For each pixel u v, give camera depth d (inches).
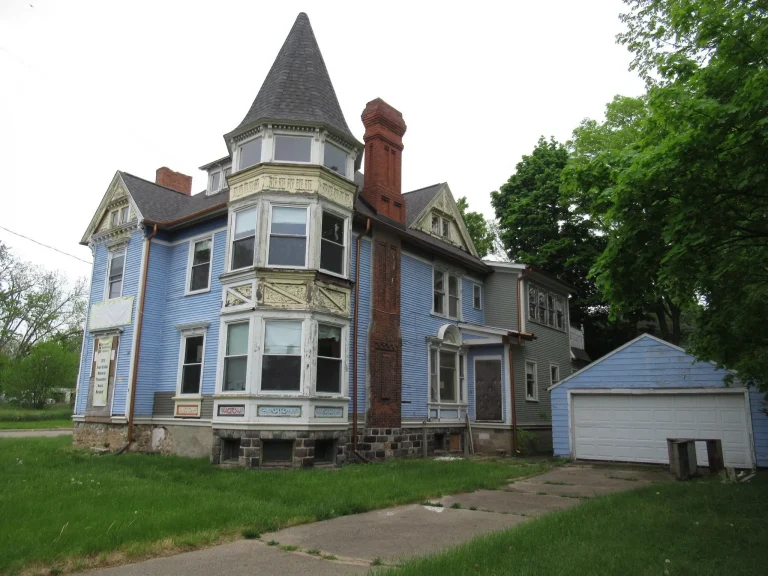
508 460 727.7
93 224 826.2
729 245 310.8
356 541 287.9
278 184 622.2
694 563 229.6
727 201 293.3
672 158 277.1
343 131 664.4
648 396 690.8
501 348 847.1
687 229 289.6
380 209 753.6
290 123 634.8
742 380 481.4
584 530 286.2
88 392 751.7
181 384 686.5
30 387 1779.0
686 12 297.9
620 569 218.7
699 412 658.2
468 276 914.1
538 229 1157.7
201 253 717.9
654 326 1278.3
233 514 325.1
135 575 228.1
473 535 297.7
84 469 503.8
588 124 1118.4
